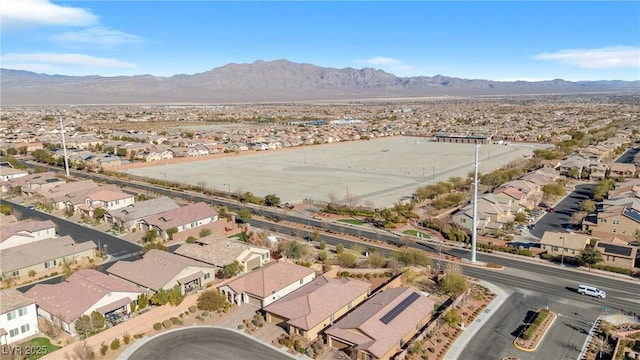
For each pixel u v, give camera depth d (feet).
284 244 283.18
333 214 372.99
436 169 574.56
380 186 479.82
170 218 317.01
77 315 184.34
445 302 219.20
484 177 463.01
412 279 240.53
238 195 424.46
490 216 338.95
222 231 327.88
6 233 279.69
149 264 232.73
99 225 337.72
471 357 172.35
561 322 198.08
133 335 184.34
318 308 192.75
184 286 222.28
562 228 333.62
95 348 173.47
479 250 290.56
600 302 216.95
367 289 217.56
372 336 170.40
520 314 205.87
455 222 339.16
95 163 580.71
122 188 467.93
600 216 313.94
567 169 522.47
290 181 507.71
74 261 263.90
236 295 212.23
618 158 617.21
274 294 211.82
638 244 289.94
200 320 198.18
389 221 343.87
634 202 343.26
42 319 193.57
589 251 259.60
